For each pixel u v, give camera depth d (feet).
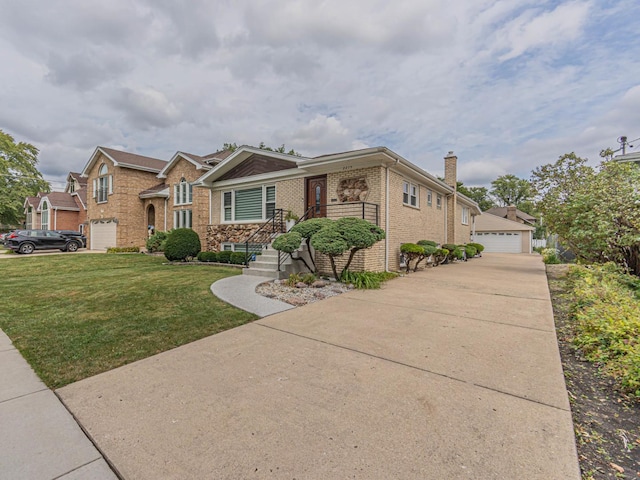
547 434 6.96
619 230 25.58
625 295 17.65
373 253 30.19
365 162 30.81
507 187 149.59
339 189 33.01
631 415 7.86
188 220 57.62
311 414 7.79
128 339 13.08
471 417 7.61
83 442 6.77
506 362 10.82
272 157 39.73
